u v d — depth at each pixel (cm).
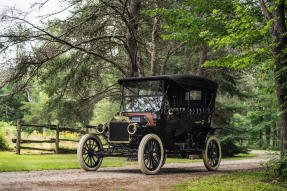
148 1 1520
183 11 953
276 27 825
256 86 2512
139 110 935
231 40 843
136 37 1516
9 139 1656
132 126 823
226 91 2194
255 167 1220
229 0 989
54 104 1634
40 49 1280
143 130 838
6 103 1343
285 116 826
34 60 1245
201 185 602
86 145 880
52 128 1554
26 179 626
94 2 1460
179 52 1973
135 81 970
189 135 1005
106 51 1589
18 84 1288
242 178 745
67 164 992
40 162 1029
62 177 678
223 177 746
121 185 581
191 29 970
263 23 848
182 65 2058
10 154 1337
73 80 1552
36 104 3070
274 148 3688
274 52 819
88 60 1489
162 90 925
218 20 967
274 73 835
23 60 1220
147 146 830
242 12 849
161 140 889
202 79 1045
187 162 1444
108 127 865
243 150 2336
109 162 1198
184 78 961
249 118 3225
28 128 2998
